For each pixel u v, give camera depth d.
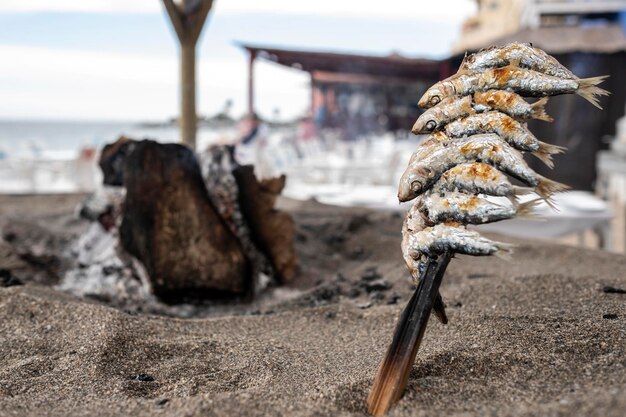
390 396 0.55
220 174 1.12
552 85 0.56
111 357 0.70
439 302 0.61
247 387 0.63
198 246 1.05
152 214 1.05
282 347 0.74
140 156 1.05
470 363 0.63
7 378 0.66
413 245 0.58
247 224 1.13
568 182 2.75
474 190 0.56
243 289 1.06
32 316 0.80
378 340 0.76
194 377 0.65
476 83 0.59
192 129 1.34
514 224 1.72
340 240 1.41
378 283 1.04
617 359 0.60
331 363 0.69
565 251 1.25
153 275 1.04
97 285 1.10
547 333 0.69
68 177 3.11
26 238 1.45
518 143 0.57
